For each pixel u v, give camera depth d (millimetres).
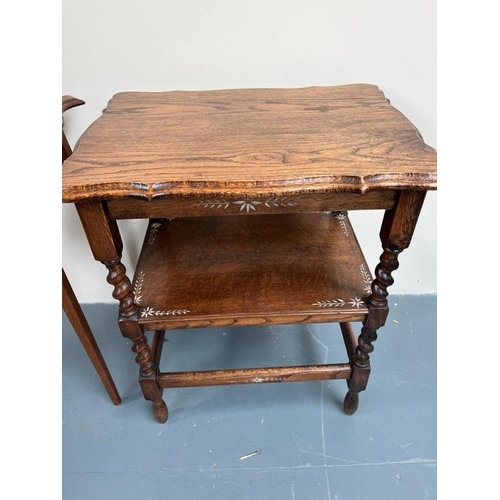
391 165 604
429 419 1037
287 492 916
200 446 999
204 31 901
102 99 983
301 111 791
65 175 598
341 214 1021
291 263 889
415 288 1356
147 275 873
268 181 574
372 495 908
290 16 888
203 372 901
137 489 929
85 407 1089
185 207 642
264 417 1052
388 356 1185
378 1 873
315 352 1200
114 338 1264
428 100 999
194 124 750
